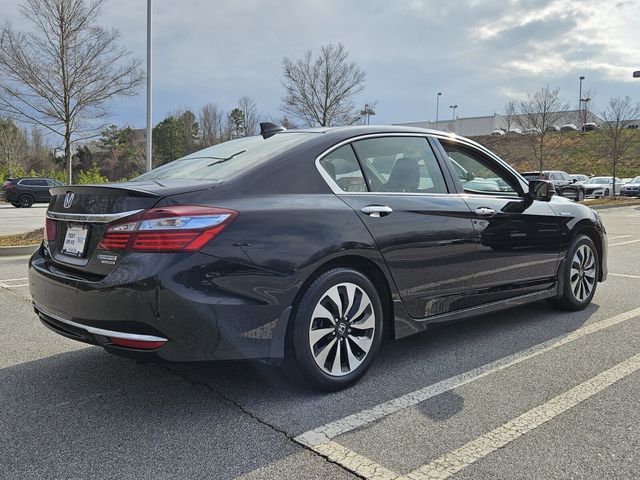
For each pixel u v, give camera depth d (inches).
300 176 125.7
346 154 137.0
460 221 149.2
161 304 103.5
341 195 129.7
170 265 104.1
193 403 121.7
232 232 110.0
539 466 94.8
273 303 113.3
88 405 121.2
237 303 109.1
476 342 164.7
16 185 1058.1
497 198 165.6
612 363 145.3
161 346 105.2
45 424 112.0
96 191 115.4
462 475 92.2
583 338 167.5
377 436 106.0
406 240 135.3
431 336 171.0
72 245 120.5
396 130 151.6
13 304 220.2
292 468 95.0
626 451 99.6
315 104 869.2
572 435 105.8
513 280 168.2
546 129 1127.0
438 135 160.9
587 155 1813.5
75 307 112.9
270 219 115.0
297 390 128.2
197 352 107.5
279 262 113.8
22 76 476.1
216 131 2124.8
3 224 631.8
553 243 183.0
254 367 142.0
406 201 139.3
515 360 148.6
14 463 96.7
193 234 106.2
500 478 91.2
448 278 146.8
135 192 109.6
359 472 93.4
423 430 108.3
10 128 1545.3
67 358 153.0
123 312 105.3
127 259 105.9
